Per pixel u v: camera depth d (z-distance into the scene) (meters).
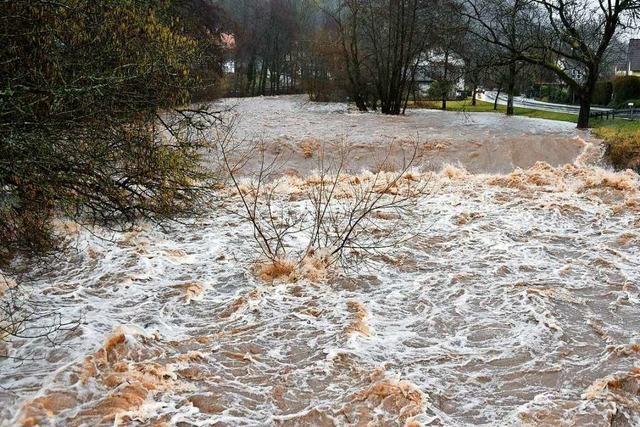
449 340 5.55
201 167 11.00
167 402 4.41
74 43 7.91
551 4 20.02
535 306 6.25
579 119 20.47
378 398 4.52
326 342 5.43
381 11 31.67
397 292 6.68
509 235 8.84
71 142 7.59
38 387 4.43
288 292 6.64
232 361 5.07
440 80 29.91
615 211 10.14
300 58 47.44
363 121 24.98
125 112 8.37
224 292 6.64
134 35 8.61
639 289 6.75
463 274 7.19
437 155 17.16
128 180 8.84
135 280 6.85
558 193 11.49
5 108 6.62
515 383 4.80
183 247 8.09
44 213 7.76
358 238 8.48
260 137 18.09
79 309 5.96
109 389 4.47
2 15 7.21
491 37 24.06
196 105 13.94
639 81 34.03
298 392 4.63
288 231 8.73
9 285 6.45
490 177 13.08
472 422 4.27
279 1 53.44
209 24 26.52
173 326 5.74
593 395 4.55
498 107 36.19
